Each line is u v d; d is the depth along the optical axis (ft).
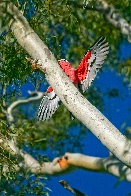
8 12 29.14
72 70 28.84
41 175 51.65
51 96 29.99
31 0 36.68
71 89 27.25
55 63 27.84
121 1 53.11
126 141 26.25
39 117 29.89
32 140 50.19
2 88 39.09
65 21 47.91
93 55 28.94
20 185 44.96
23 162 48.65
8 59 36.27
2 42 37.01
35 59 28.02
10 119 53.21
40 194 45.03
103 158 48.85
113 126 26.61
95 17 54.39
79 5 51.70
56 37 42.60
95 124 26.61
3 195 46.52
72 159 50.26
